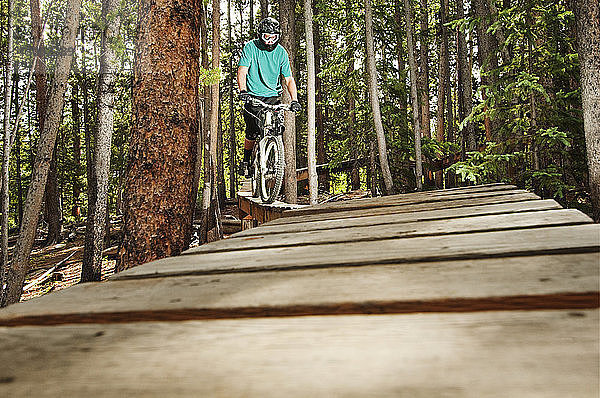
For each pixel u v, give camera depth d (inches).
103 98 354.6
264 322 30.3
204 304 35.6
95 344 27.6
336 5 475.2
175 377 22.4
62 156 1027.9
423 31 639.1
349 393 19.4
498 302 31.2
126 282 47.3
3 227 339.3
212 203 505.4
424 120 780.0
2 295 274.4
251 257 59.5
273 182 233.8
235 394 20.2
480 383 19.4
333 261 51.2
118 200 922.1
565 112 296.5
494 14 311.1
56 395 21.1
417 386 19.5
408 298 32.5
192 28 174.4
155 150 163.8
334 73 488.4
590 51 248.7
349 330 27.5
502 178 311.9
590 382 18.8
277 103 228.4
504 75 308.7
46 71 473.1
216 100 495.5
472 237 60.2
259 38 218.1
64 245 705.6
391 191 444.1
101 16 355.9
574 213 76.0
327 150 1037.2
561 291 31.1
